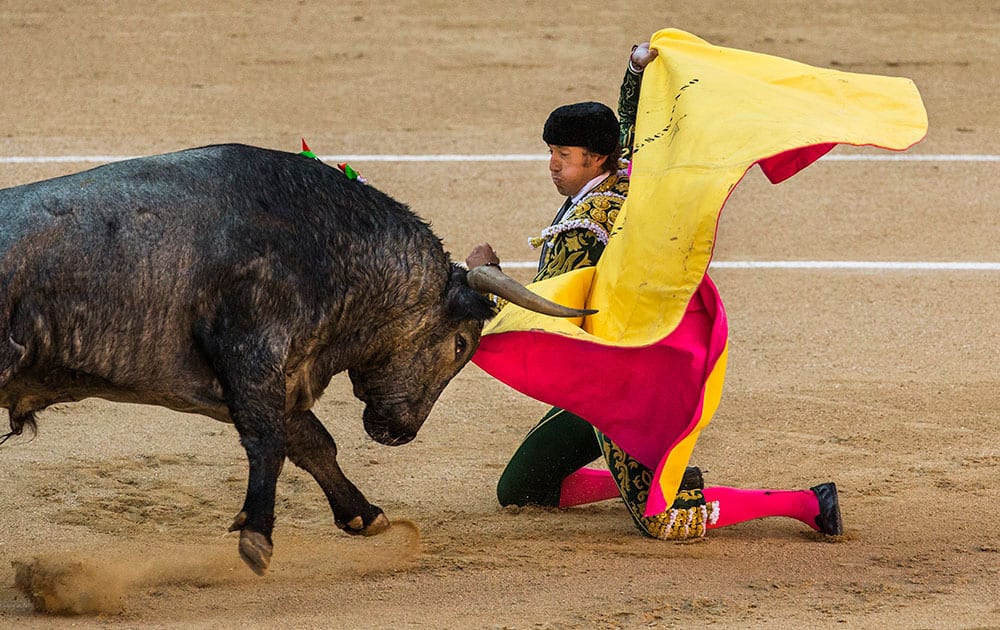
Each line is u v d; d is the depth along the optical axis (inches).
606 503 743.7
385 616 548.4
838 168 1624.0
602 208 650.8
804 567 618.8
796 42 2176.4
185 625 533.6
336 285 567.8
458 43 2153.1
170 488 747.4
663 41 663.1
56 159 1577.3
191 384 549.0
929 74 2039.9
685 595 577.0
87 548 642.2
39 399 541.6
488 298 625.3
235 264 536.1
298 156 580.4
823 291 1193.4
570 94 1921.8
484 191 1491.1
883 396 930.7
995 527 682.8
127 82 1948.8
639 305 605.3
